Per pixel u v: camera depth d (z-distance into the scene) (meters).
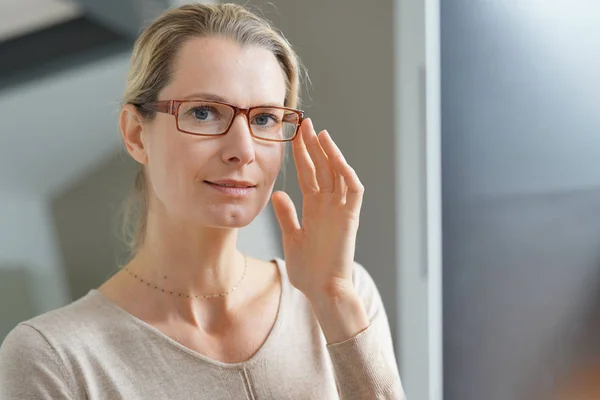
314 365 0.92
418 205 1.38
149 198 0.90
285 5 1.32
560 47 1.29
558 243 1.34
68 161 1.19
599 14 1.26
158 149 0.83
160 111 0.81
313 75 1.35
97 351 0.83
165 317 0.89
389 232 1.40
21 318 1.16
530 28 1.30
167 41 0.82
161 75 0.82
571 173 1.31
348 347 0.85
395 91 1.35
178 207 0.82
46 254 1.18
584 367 1.35
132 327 0.86
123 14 1.21
